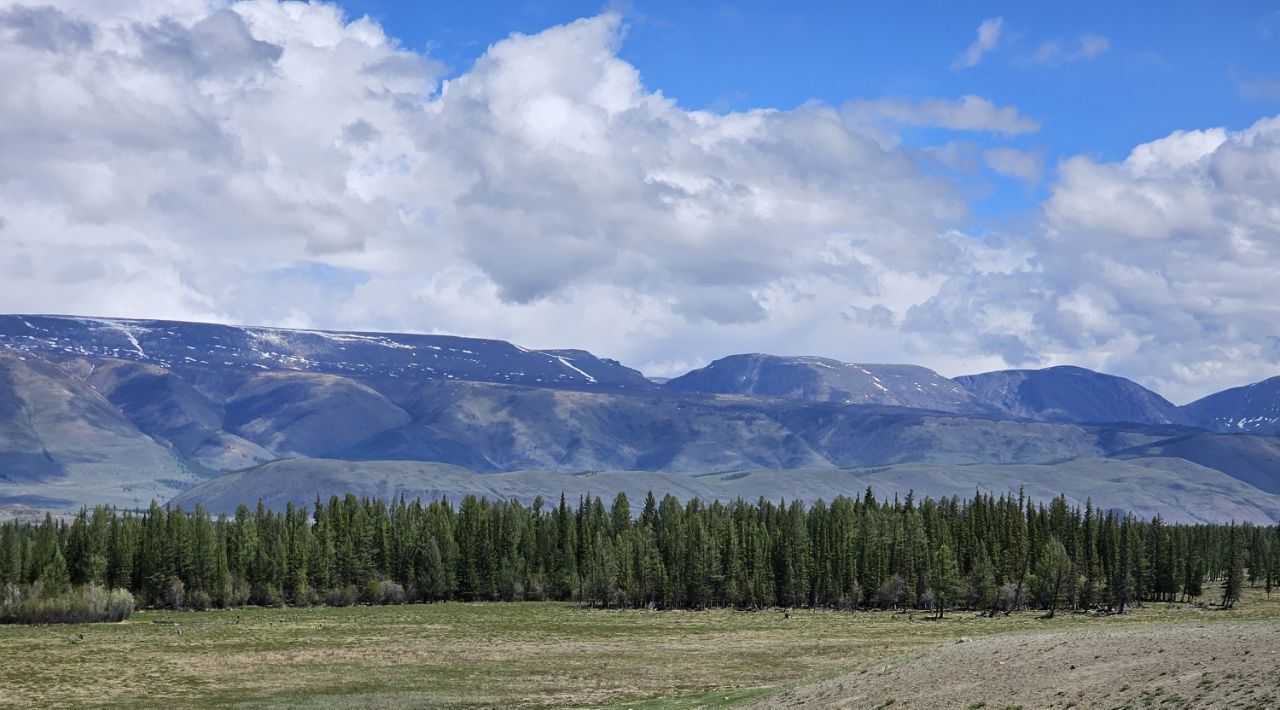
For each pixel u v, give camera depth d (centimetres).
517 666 14338
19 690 12400
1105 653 7756
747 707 8969
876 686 8356
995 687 7456
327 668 14238
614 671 13712
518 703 11338
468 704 11400
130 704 11575
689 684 12331
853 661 14038
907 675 8419
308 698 11944
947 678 7988
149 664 14562
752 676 12850
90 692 12312
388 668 14212
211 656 15412
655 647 16412
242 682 13075
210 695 12150
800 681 10212
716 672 13375
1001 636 10231
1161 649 7525
